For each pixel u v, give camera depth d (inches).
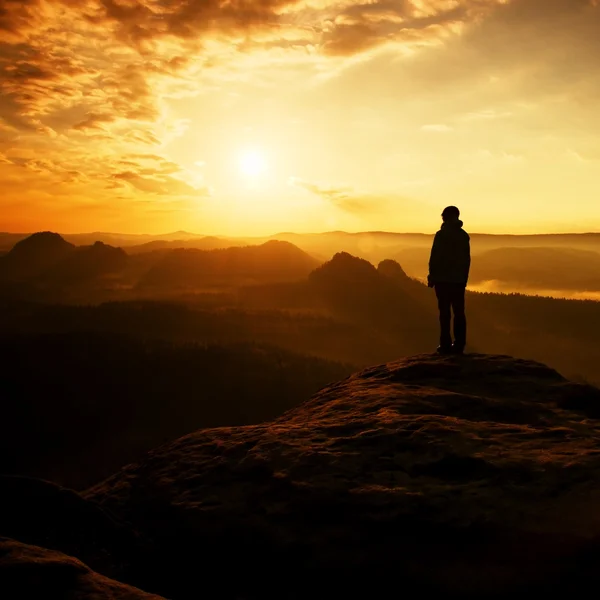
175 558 189.3
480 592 155.7
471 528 163.8
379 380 324.2
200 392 5659.5
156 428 4825.3
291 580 175.8
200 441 259.8
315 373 6589.6
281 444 230.7
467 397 266.4
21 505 159.3
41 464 4158.5
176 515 201.3
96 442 4569.4
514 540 157.8
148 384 5610.2
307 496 191.8
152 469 241.4
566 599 148.8
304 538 180.2
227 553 187.5
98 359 6092.5
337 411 275.6
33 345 6156.5
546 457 189.5
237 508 197.5
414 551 167.3
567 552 151.6
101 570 160.6
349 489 189.5
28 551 116.1
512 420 246.1
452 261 351.9
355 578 169.5
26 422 4714.6
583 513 157.8
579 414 247.1
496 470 184.1
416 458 202.8
